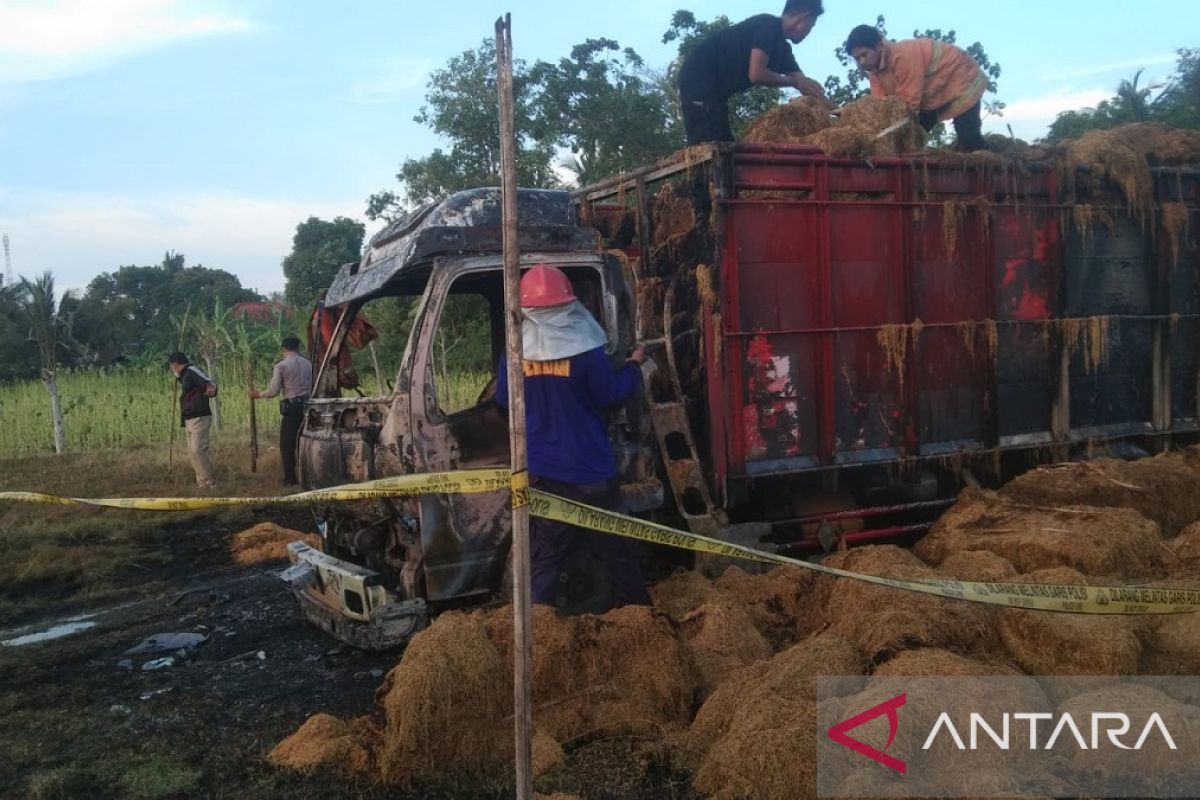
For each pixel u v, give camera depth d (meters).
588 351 4.66
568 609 4.79
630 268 5.34
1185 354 7.21
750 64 7.47
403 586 4.77
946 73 7.07
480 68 24.92
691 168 5.55
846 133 5.74
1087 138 6.71
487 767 3.71
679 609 4.92
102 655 5.56
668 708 4.02
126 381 21.42
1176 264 7.08
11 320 22.31
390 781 3.65
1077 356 6.64
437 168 25.14
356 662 5.12
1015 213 6.35
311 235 40.38
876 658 3.76
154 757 4.03
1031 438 6.50
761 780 3.23
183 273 45.91
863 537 5.97
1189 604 3.64
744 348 5.46
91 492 11.07
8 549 8.23
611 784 3.56
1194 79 22.48
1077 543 4.96
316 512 5.62
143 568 7.84
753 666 3.97
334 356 5.80
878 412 5.89
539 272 4.72
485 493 4.77
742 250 5.45
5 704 4.76
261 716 4.46
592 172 21.62
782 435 5.61
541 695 3.98
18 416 16.91
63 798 3.69
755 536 5.52
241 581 7.19
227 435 15.98
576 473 4.64
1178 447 7.23
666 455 5.32
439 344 6.10
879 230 5.86
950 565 5.02
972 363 6.18
